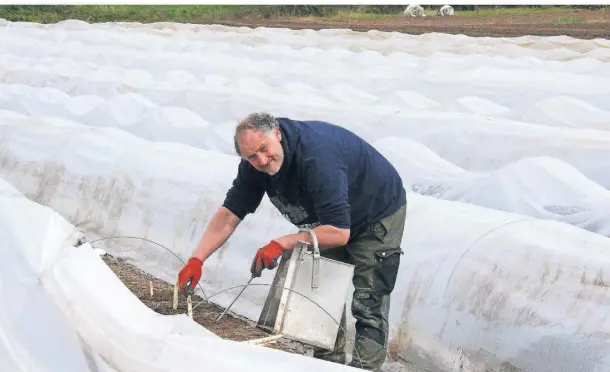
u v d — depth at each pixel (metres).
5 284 4.50
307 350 4.91
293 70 14.09
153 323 3.81
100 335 3.82
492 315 4.71
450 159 8.20
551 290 4.55
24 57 16.61
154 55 16.23
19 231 4.68
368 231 4.36
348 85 11.85
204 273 6.41
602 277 4.43
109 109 10.06
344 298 4.12
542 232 4.94
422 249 5.25
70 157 8.12
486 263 4.89
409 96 10.68
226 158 7.19
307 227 4.33
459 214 5.39
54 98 11.15
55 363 3.99
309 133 4.00
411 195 5.83
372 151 4.27
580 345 4.31
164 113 9.38
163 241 6.90
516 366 4.54
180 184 7.02
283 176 4.02
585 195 6.11
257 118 3.82
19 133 8.77
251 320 5.81
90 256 4.46
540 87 10.66
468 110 9.98
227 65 14.84
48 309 4.20
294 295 4.04
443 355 4.91
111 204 7.48
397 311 5.20
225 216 4.34
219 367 3.37
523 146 7.77
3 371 4.17
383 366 5.20
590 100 10.05
